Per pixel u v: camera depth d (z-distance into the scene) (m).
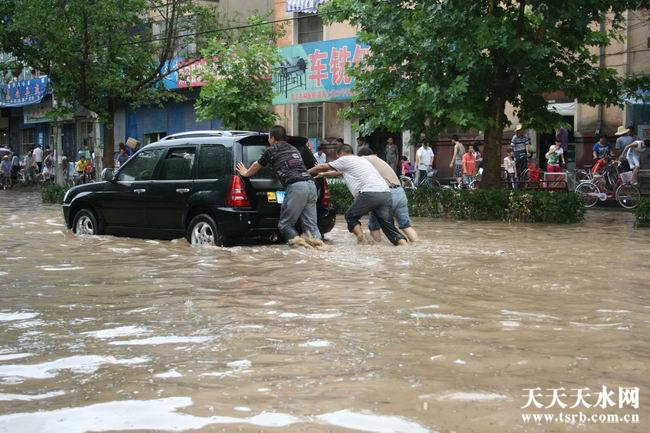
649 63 21.98
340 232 14.41
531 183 21.33
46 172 41.16
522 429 3.53
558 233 13.98
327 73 28.20
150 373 4.50
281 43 30.56
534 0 16.42
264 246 11.54
